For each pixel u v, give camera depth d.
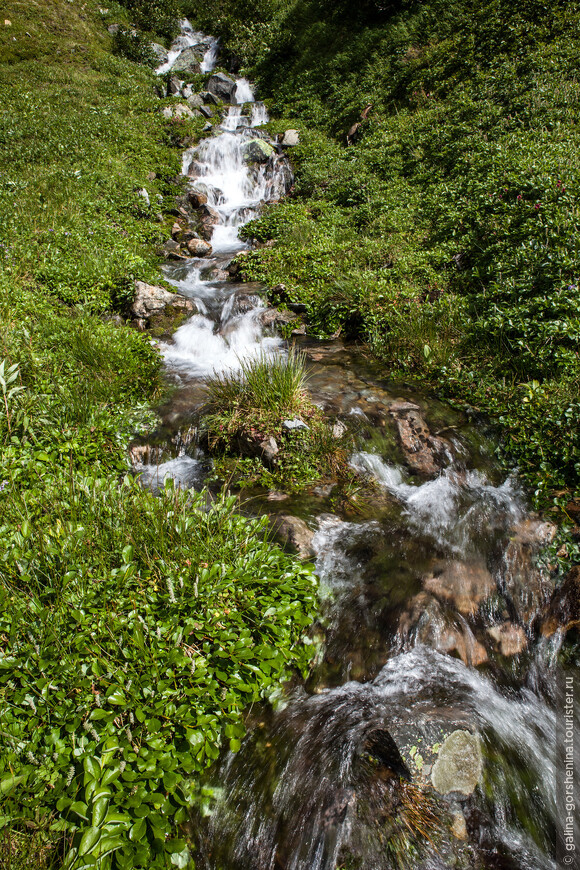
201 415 6.55
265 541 4.47
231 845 3.09
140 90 21.06
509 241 8.55
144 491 5.05
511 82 13.47
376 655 4.21
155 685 3.31
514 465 5.91
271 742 3.49
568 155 9.80
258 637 3.82
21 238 9.91
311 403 6.54
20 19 23.53
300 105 19.97
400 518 5.29
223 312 9.62
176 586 3.84
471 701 3.87
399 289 8.89
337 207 13.39
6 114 17.00
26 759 2.95
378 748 3.46
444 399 6.91
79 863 2.58
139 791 2.89
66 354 7.05
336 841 3.09
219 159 16.78
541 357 6.54
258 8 26.59
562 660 4.39
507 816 3.35
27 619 3.50
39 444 5.42
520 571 4.83
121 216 12.59
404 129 15.17
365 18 21.52
